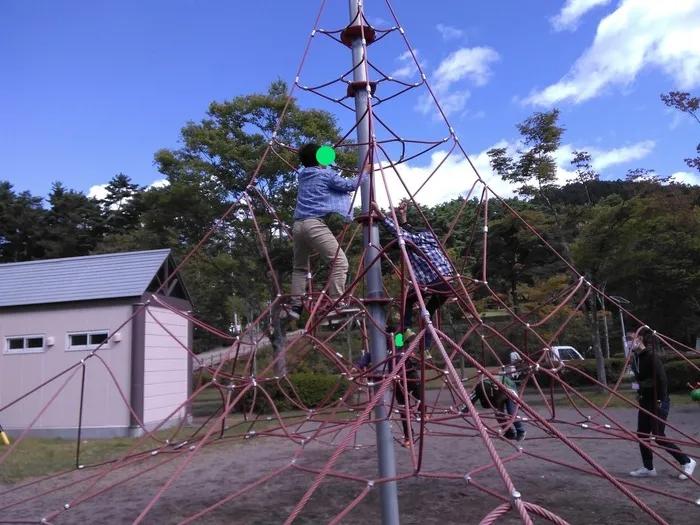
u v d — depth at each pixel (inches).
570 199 1056.2
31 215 1884.8
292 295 177.8
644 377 254.8
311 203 172.9
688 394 648.4
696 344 989.8
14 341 555.5
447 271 176.7
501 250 1010.1
